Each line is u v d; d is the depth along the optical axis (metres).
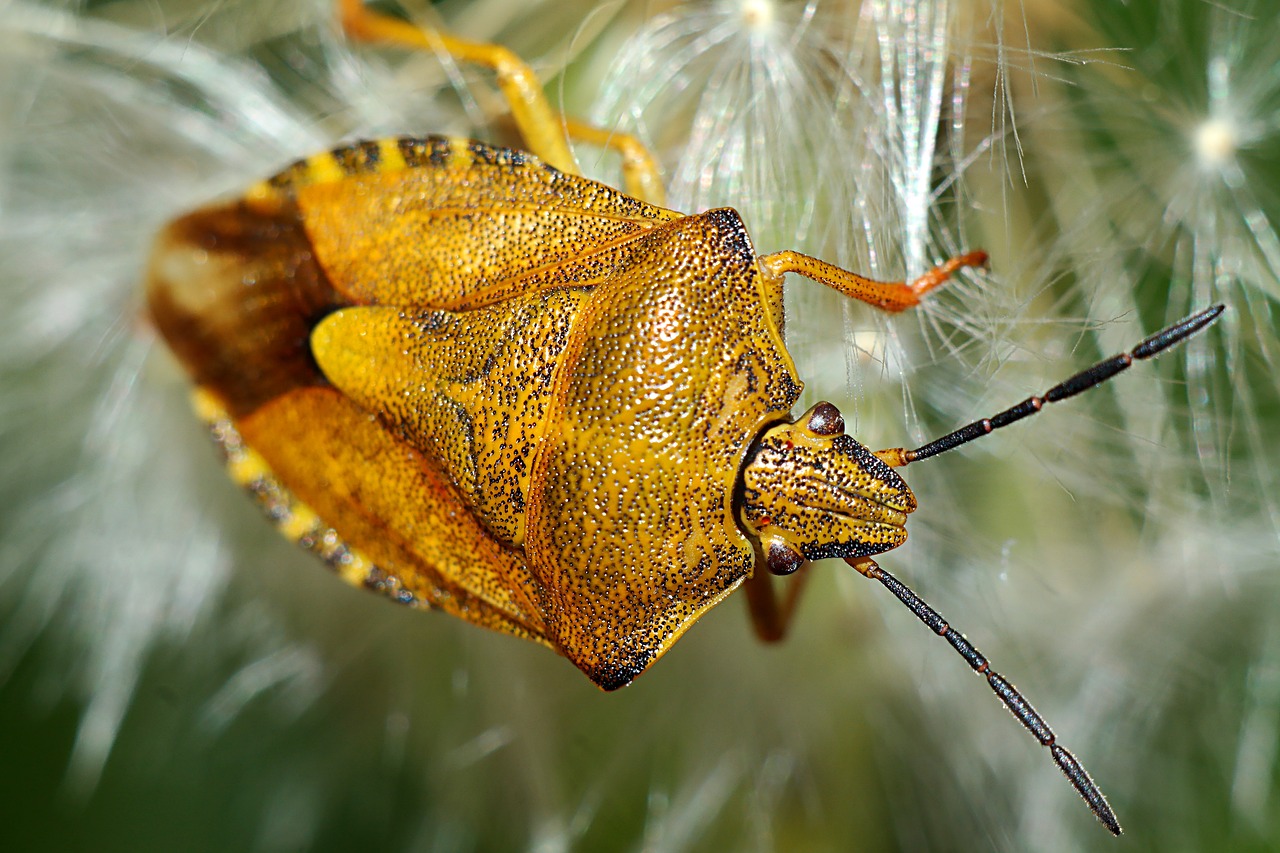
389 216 0.06
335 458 0.06
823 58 0.06
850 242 0.06
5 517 0.07
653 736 0.07
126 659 0.07
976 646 0.07
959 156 0.06
